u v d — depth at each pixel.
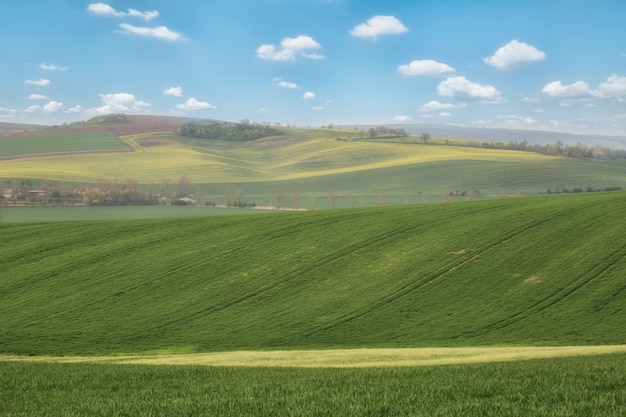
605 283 45.78
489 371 13.66
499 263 51.06
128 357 29.08
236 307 45.41
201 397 10.26
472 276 49.00
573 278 47.19
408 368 15.91
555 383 10.88
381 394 10.12
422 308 44.00
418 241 57.50
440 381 11.73
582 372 12.39
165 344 38.03
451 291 46.69
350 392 10.36
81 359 28.44
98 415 8.97
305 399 9.81
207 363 23.14
